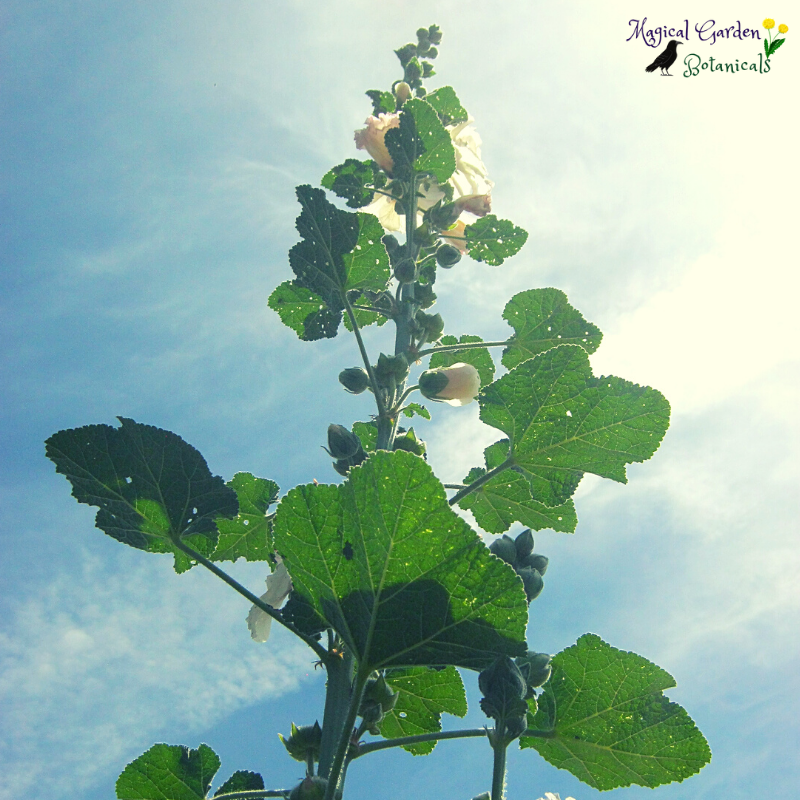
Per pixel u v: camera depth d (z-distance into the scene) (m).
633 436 2.60
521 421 2.69
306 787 2.11
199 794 2.57
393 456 1.78
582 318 3.61
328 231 3.00
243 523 3.10
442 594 1.82
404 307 3.41
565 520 3.04
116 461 2.32
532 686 2.47
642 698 2.62
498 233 3.87
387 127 3.63
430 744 2.96
